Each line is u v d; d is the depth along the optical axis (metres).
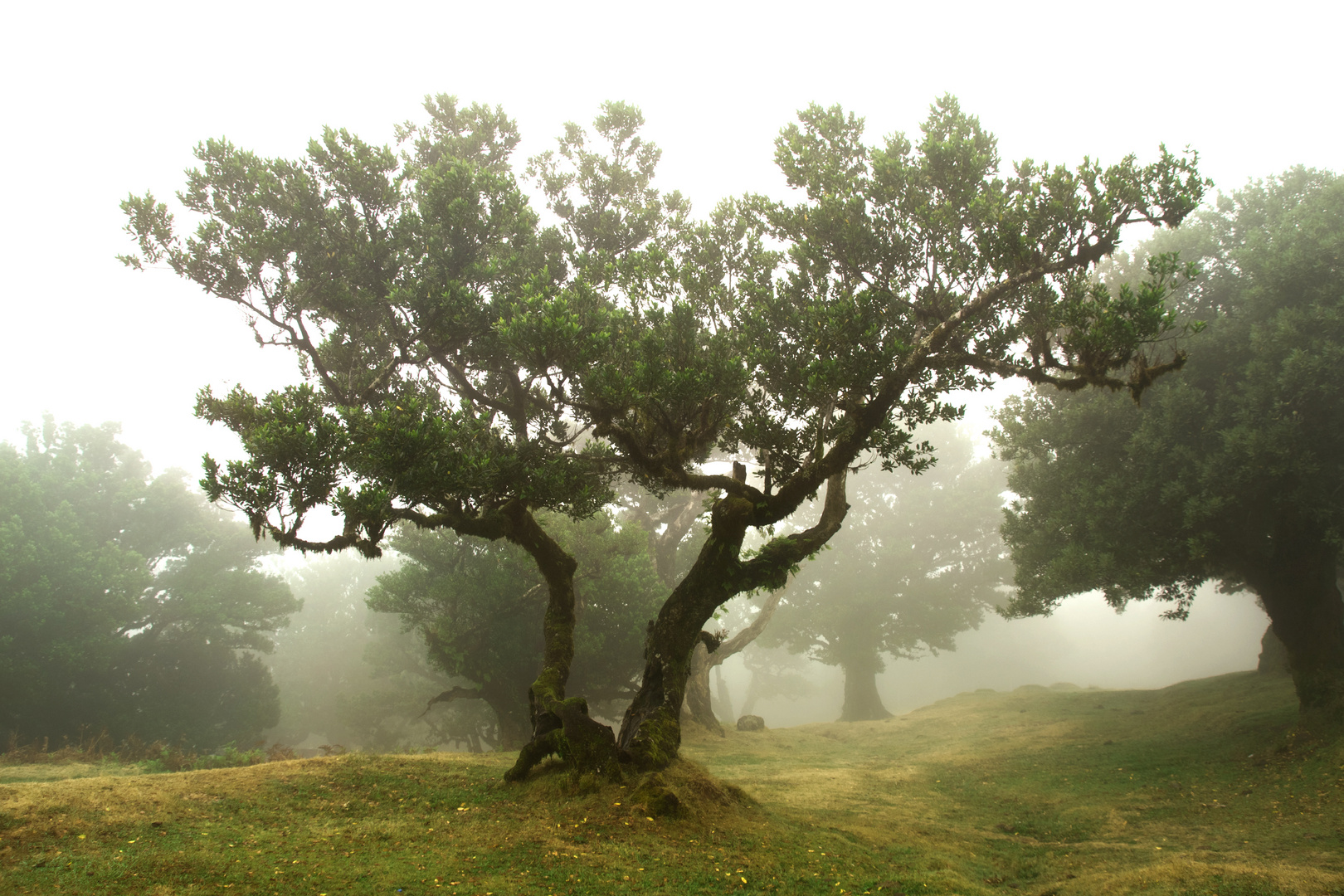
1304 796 12.18
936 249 13.90
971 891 7.86
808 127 16.86
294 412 10.43
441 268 14.28
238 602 36.22
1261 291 18.00
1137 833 11.15
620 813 9.36
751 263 15.09
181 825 7.92
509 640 26.28
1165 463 18.41
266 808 9.02
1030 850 10.64
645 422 12.69
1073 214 12.13
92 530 35.50
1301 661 17.70
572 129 19.42
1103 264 23.41
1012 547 24.20
